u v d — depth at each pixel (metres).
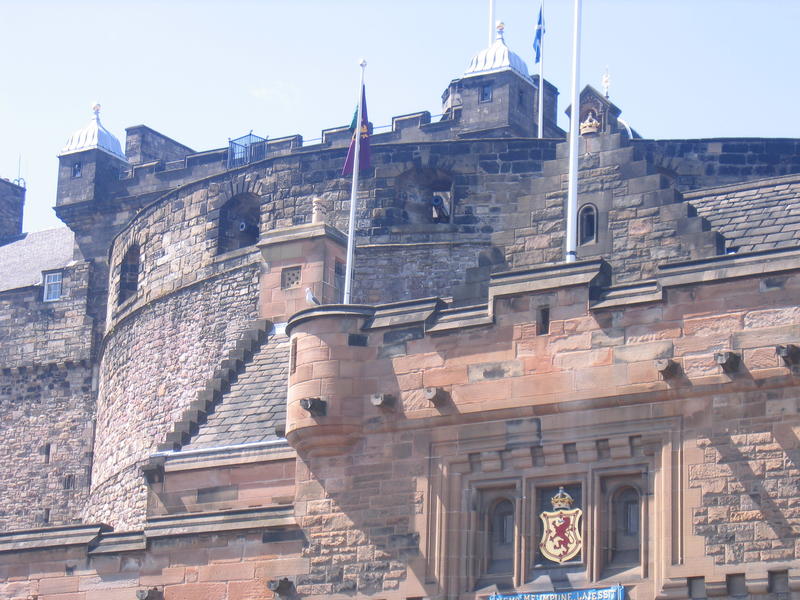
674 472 31.94
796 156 58.44
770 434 31.22
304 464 36.16
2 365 78.50
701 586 31.22
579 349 33.44
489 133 73.69
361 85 54.81
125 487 65.50
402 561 34.38
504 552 33.88
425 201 61.81
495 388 34.12
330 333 35.94
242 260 62.91
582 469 33.06
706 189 42.00
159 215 67.69
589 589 32.25
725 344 31.95
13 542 39.25
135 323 68.06
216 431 45.50
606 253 39.41
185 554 37.12
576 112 39.78
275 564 35.91
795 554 30.48
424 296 59.75
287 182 62.75
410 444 34.91
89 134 80.00
